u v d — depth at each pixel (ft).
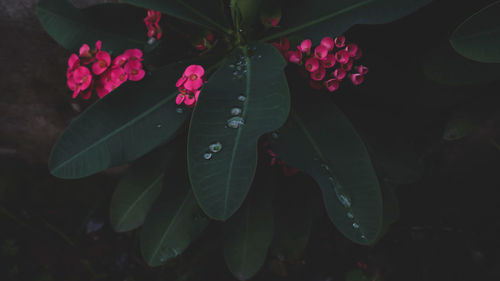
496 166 2.14
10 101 2.15
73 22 1.71
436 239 2.20
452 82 1.62
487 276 2.11
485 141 2.02
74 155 1.53
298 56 1.58
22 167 2.48
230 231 1.88
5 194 2.40
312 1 1.62
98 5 1.71
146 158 2.00
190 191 1.85
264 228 1.86
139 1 1.53
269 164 1.85
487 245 2.16
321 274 2.16
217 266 2.21
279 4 1.59
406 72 1.76
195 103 1.53
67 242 2.33
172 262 2.22
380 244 2.21
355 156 1.57
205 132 1.44
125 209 2.03
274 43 1.61
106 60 1.57
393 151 1.83
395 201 1.84
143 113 1.58
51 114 2.20
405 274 2.16
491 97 1.77
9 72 2.05
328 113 1.62
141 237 1.85
